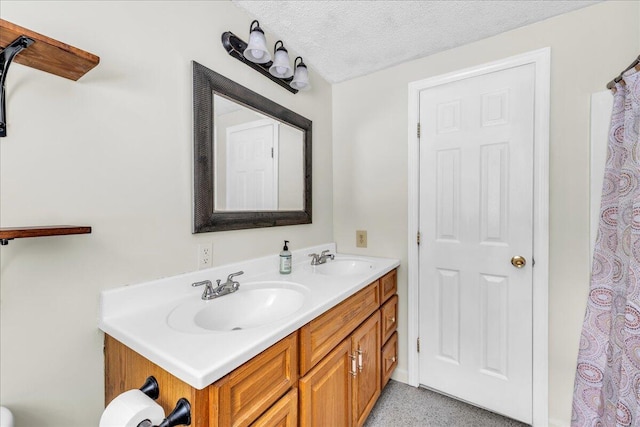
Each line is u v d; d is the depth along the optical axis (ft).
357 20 4.91
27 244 2.59
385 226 6.60
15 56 2.35
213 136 4.18
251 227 4.83
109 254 3.13
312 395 3.35
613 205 4.01
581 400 4.23
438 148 5.92
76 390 2.89
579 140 4.65
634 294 3.30
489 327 5.42
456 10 4.66
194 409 2.20
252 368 2.57
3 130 2.43
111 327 2.88
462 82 5.65
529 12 4.71
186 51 3.87
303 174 6.15
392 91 6.45
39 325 2.66
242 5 4.56
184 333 2.75
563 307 4.79
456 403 5.67
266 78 5.21
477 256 5.53
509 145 5.21
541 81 4.91
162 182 3.61
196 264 4.02
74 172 2.86
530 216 5.04
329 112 7.19
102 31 3.04
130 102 3.29
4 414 2.31
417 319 6.18
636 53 4.27
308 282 4.52
